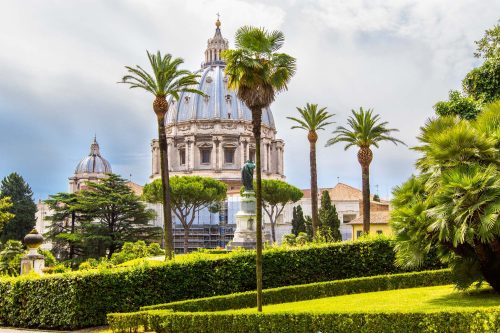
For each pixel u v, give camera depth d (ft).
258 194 73.72
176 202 318.86
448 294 79.61
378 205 326.24
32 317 83.46
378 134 175.42
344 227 379.14
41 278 83.35
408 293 85.20
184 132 515.50
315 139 186.09
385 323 56.03
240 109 519.19
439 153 71.26
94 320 80.84
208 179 336.49
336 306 75.56
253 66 74.18
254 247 174.81
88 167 633.20
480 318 51.80
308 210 412.36
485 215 64.03
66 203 309.22
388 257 106.83
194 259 93.86
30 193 416.05
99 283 81.51
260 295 70.95
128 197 294.25
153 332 69.05
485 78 128.77
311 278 102.58
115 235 283.18
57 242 295.28
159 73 141.69
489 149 69.36
